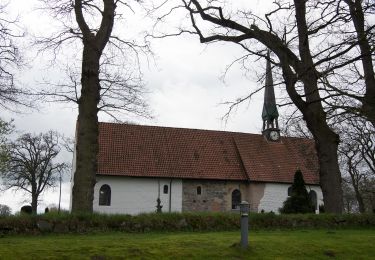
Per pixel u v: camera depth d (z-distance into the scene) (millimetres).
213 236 10922
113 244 9281
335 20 9469
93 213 12797
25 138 53375
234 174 41844
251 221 13836
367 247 10180
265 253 9172
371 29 8500
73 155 45156
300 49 13852
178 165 40719
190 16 17844
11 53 17422
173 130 44625
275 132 46531
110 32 16562
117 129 42312
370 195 49156
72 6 16906
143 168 39156
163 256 8617
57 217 11977
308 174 43656
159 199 39031
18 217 11680
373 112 10953
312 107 15156
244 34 17219
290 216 14492
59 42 17422
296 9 12336
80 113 15414
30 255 8156
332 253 9578
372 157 33219
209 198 40812
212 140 44969
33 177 53594
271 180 42094
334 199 15453
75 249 8688
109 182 38156
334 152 15664
